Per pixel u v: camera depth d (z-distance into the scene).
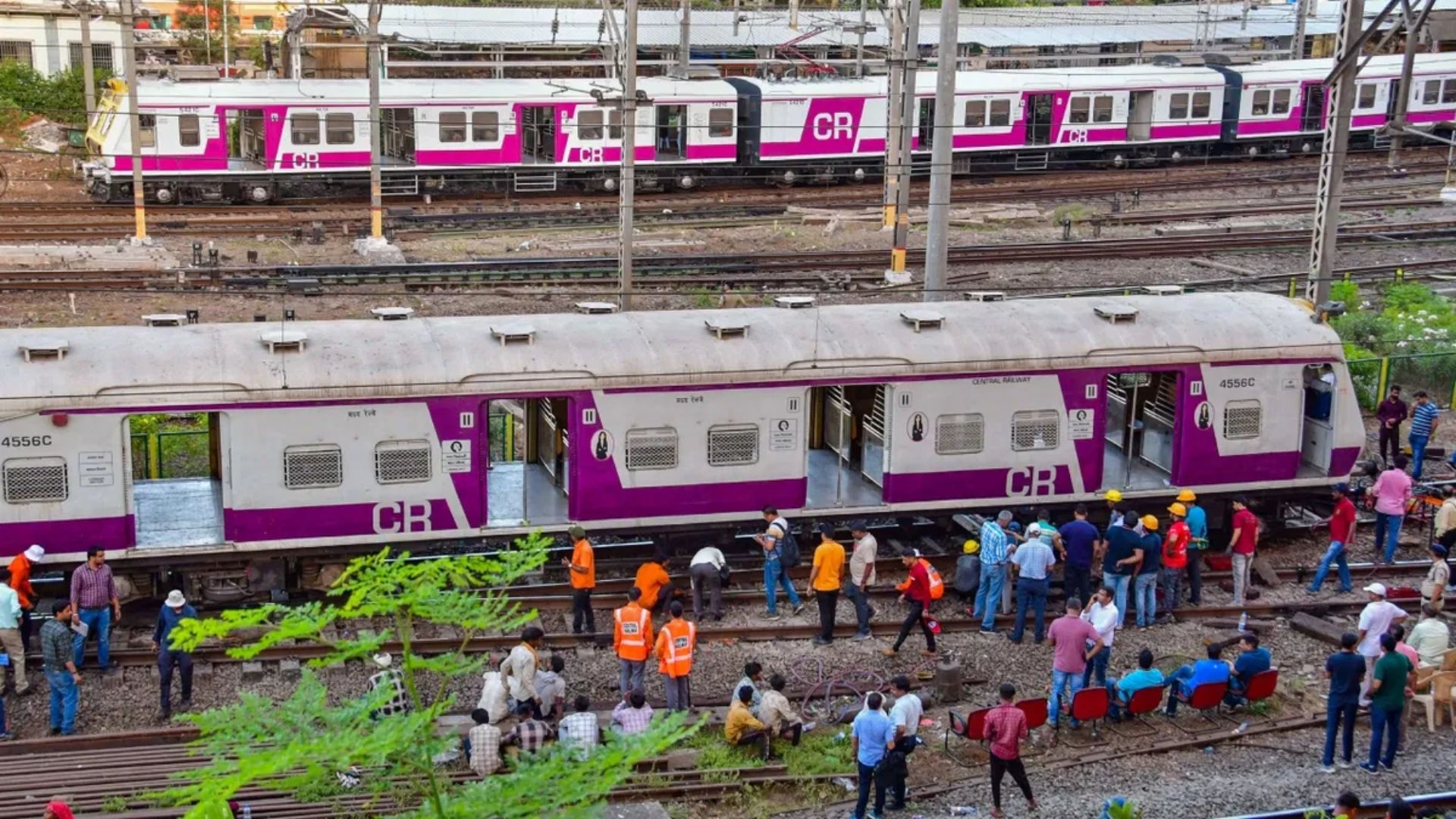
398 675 20.56
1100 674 22.33
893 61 51.03
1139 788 19.77
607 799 18.91
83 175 57.34
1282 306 29.28
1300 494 28.97
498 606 11.29
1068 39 85.25
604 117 56.81
